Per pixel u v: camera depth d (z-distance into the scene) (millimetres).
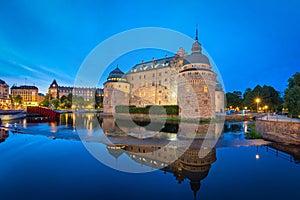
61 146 16062
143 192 8391
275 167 11789
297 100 25422
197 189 8656
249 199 7891
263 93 62344
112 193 8266
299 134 18719
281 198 7973
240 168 11625
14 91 124750
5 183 9125
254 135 21859
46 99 99750
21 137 19953
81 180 9508
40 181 9359
